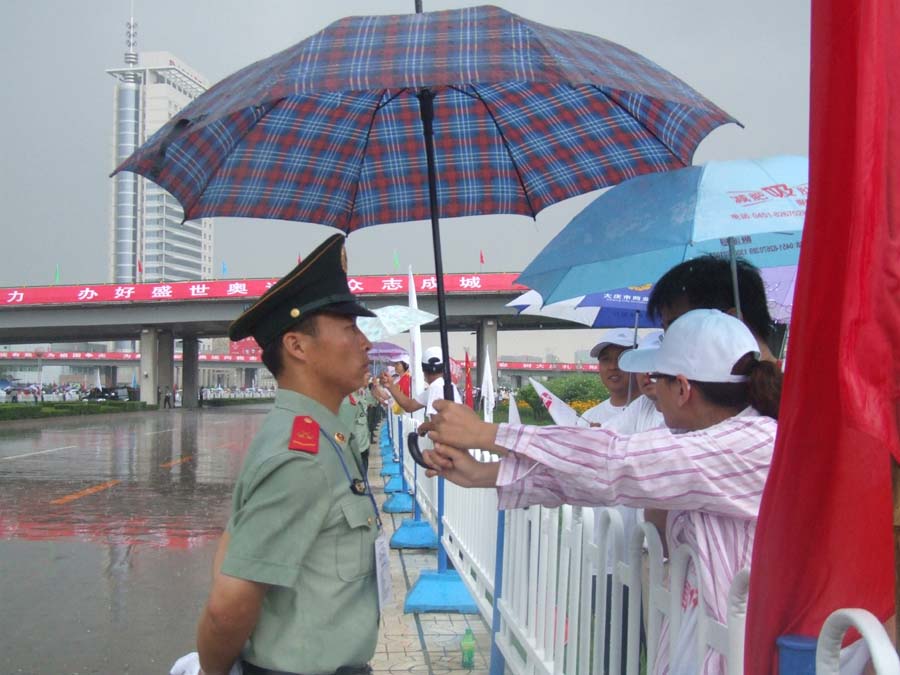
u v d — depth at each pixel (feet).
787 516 4.14
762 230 7.78
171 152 8.04
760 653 4.30
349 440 6.21
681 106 8.00
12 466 47.26
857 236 3.46
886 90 3.51
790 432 4.03
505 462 6.28
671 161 8.98
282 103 8.61
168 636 16.02
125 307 124.57
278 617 5.62
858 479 4.12
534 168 9.60
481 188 9.91
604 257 8.67
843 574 4.19
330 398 6.17
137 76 407.44
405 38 6.09
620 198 8.92
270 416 5.98
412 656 13.98
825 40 3.68
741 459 5.77
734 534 5.98
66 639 15.80
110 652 15.07
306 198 9.61
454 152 9.64
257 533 5.40
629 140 8.98
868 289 3.45
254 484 5.47
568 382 63.57
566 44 6.23
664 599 6.55
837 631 3.83
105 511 31.07
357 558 5.83
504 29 6.11
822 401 3.97
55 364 300.61
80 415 114.62
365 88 5.64
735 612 5.24
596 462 5.95
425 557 21.47
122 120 403.34
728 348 6.26
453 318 117.70
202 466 47.88
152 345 146.72
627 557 7.56
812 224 3.80
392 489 33.14
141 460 51.42
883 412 3.41
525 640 9.98
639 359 7.29
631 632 6.98
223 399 194.39
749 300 8.01
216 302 122.01
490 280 106.83
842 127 3.64
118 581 20.31
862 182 3.46
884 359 3.45
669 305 8.16
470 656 13.46
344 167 9.50
